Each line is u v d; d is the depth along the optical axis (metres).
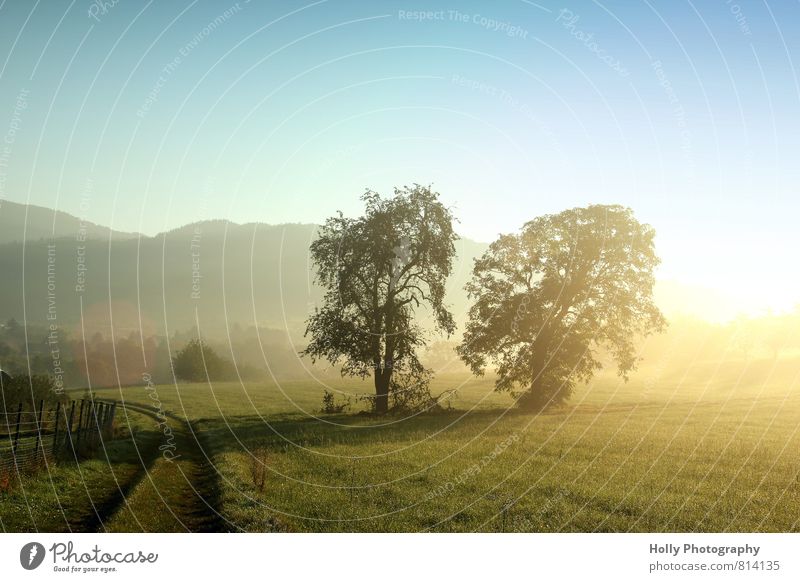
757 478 22.73
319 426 42.81
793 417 47.34
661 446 31.48
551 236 53.28
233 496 18.67
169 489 20.39
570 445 31.73
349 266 49.25
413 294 51.53
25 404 35.28
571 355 53.00
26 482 18.28
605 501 18.89
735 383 95.12
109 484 20.17
